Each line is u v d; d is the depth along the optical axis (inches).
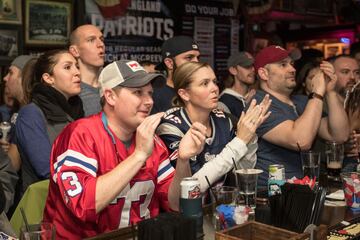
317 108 97.0
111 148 66.5
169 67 134.2
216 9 212.7
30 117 93.4
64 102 97.8
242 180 68.3
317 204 57.1
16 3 154.3
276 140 98.1
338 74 131.4
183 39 133.3
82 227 66.0
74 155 63.3
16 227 73.2
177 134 83.9
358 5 251.4
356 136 104.0
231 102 152.6
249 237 54.3
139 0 185.6
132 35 184.7
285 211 57.7
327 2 254.2
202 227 61.0
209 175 78.4
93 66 118.4
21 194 95.3
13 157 98.3
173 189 70.1
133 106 64.9
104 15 175.8
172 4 196.7
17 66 123.0
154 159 70.8
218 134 89.4
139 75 64.6
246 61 159.2
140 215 70.0
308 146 96.1
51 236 53.9
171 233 48.7
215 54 214.2
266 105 83.6
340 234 60.5
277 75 102.8
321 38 247.6
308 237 52.4
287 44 250.1
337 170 90.9
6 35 153.2
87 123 66.6
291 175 99.1
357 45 174.2
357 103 111.0
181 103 89.6
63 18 165.6
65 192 61.4
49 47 163.6
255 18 225.9
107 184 61.0
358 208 70.8
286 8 235.5
